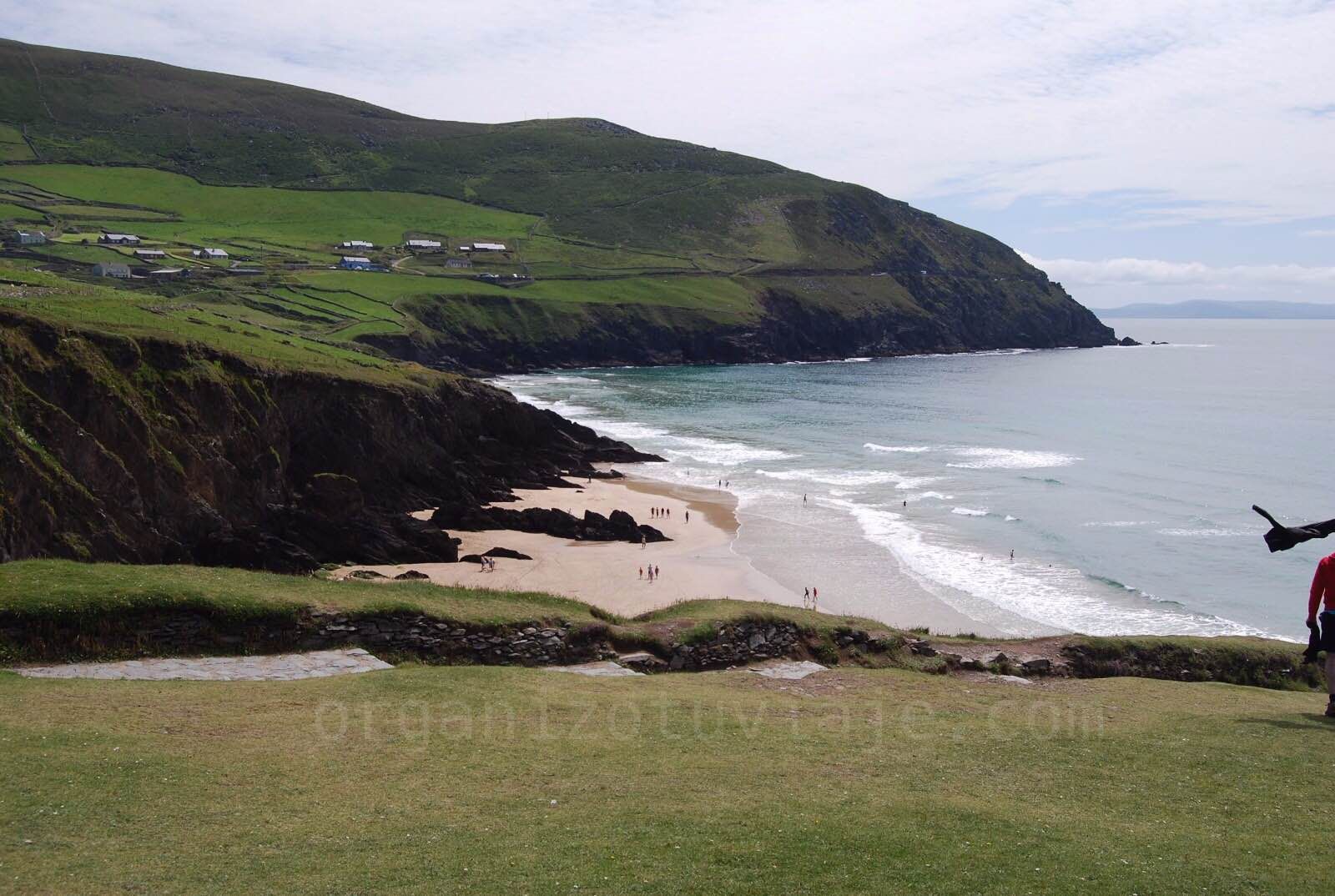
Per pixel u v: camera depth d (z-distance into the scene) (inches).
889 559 2551.7
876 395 6845.5
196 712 719.1
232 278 7298.2
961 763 669.9
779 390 7076.8
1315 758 669.3
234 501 2401.6
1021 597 2212.1
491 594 1120.8
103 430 2155.5
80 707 709.3
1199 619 2057.1
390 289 7854.3
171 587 948.0
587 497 3314.5
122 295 3378.4
